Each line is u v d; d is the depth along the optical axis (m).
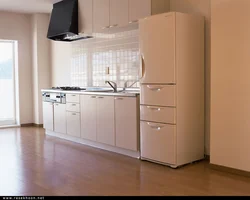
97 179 3.19
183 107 3.63
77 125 5.01
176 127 3.55
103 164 3.76
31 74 7.00
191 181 3.12
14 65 6.98
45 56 6.89
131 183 3.06
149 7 4.08
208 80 3.90
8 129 6.51
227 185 3.00
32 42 6.91
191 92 3.72
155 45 3.68
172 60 3.51
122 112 4.14
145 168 3.58
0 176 3.29
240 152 3.29
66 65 6.44
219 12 3.41
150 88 3.74
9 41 6.88
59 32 5.41
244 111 3.24
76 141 5.17
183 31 3.60
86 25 5.19
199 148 3.88
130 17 4.38
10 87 6.96
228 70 3.35
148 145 3.82
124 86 4.93
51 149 4.58
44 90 5.81
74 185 3.01
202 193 2.79
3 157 4.10
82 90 5.18
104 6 4.81
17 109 6.96
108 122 4.38
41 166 3.67
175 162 3.56
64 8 5.52
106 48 5.32
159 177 3.25
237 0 3.25
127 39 4.88
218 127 3.47
